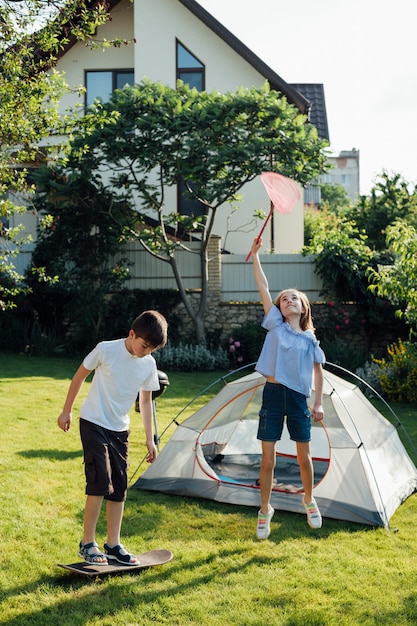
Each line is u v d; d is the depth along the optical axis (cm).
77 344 1524
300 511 551
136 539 486
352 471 559
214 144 1423
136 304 1546
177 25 1802
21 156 710
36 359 1419
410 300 1052
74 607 376
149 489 600
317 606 387
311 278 1560
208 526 519
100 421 412
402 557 465
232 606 384
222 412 656
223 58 1798
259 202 1798
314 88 2400
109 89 1862
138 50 1805
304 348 468
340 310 1501
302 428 471
